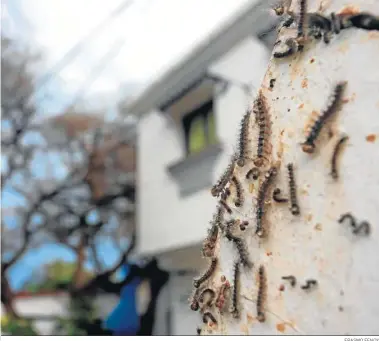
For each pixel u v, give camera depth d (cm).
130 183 214
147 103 157
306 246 21
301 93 23
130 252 187
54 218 205
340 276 20
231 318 24
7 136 195
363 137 20
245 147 26
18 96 192
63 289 213
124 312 158
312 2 24
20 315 183
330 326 20
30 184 204
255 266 23
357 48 21
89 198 210
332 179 21
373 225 19
